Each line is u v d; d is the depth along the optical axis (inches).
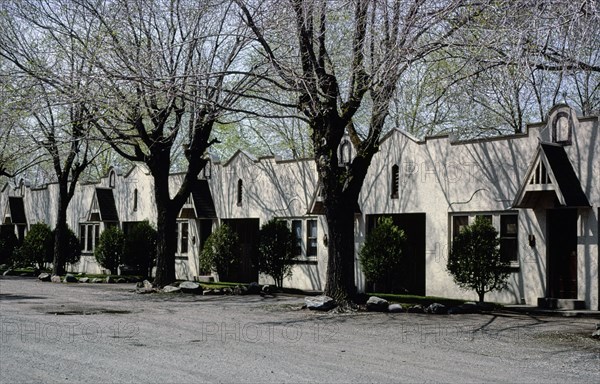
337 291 689.0
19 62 906.1
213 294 874.8
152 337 473.1
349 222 700.0
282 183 1022.4
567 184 684.7
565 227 719.7
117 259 1229.1
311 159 978.7
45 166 1763.0
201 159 946.1
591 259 682.8
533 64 512.7
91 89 780.6
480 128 1206.3
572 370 383.9
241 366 366.3
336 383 330.0
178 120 858.1
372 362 391.2
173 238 936.9
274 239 953.5
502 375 363.9
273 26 659.4
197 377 334.3
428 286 832.9
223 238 1005.8
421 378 348.5
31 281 1138.0
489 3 523.8
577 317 642.8
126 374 337.4
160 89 649.6
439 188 827.4
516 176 753.0
